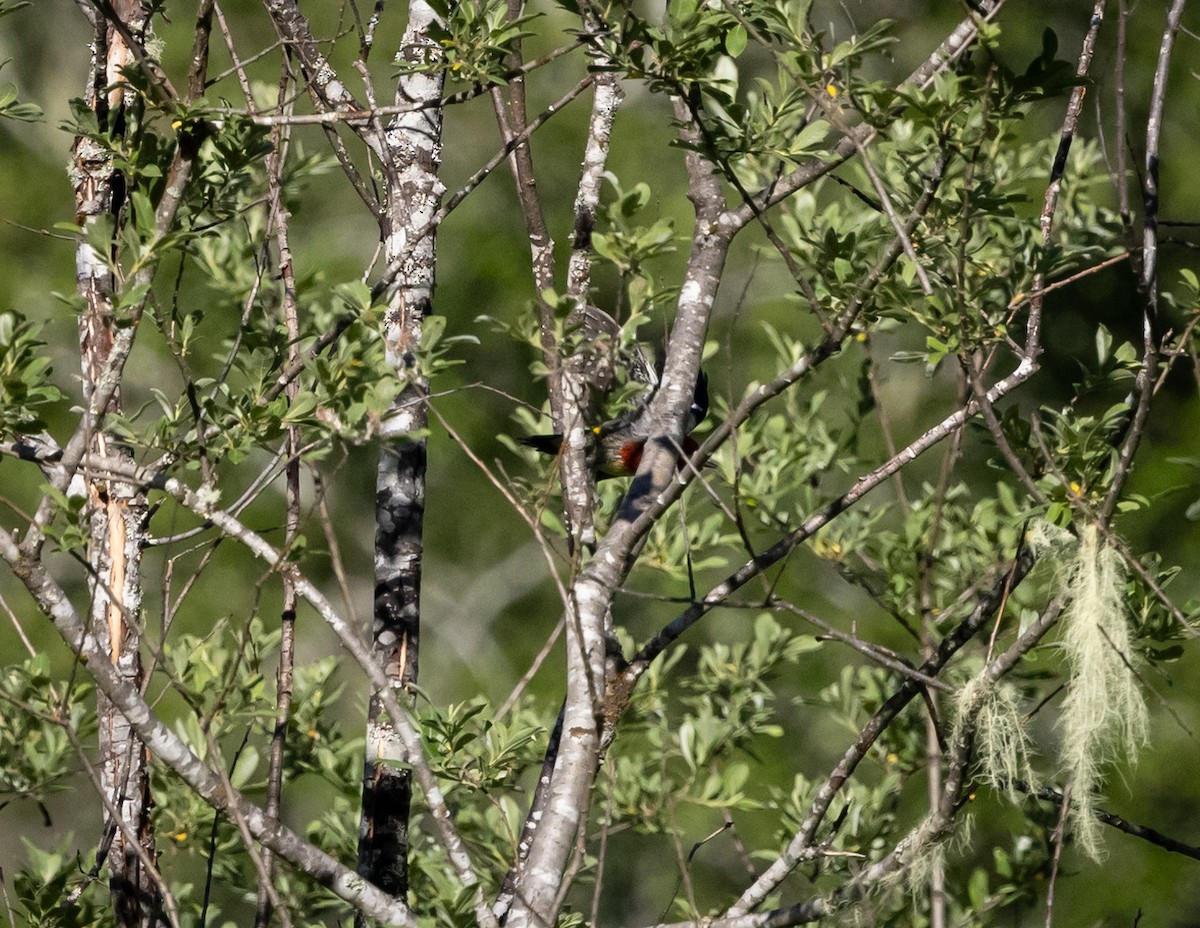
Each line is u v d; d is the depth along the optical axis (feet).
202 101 21.06
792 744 60.39
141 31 24.99
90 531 21.22
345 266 68.74
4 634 62.59
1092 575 20.75
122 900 24.34
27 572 19.44
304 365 22.72
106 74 24.62
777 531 33.40
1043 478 23.35
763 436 35.04
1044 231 23.08
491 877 29.07
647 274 22.88
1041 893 29.27
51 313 66.74
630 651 34.35
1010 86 20.35
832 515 23.59
